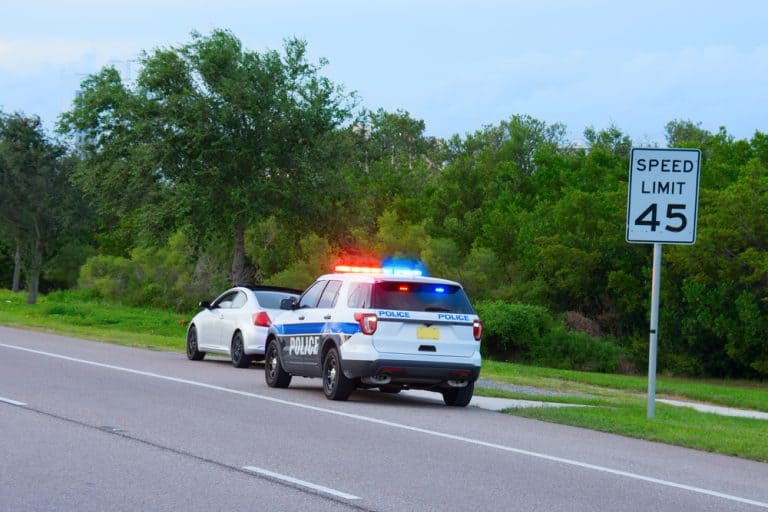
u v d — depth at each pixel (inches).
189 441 430.3
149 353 997.2
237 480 348.5
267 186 1385.3
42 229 1993.1
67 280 2876.5
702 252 1855.3
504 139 3476.9
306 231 1547.7
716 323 1843.0
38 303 2031.3
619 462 428.1
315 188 1438.2
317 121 1425.9
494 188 2687.0
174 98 1368.1
